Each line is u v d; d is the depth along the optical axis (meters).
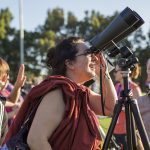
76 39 4.19
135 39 77.25
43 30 81.56
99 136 3.96
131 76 8.36
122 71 3.81
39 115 3.73
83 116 3.90
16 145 3.79
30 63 73.56
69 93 3.80
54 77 3.89
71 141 3.77
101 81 4.09
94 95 4.34
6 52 74.31
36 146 3.69
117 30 3.83
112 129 3.84
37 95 3.85
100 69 4.09
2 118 5.35
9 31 75.12
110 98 4.18
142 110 5.49
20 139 3.82
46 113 3.72
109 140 3.84
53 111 3.74
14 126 3.96
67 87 3.83
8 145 3.85
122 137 7.66
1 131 5.40
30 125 3.86
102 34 3.92
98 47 3.96
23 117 3.94
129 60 3.77
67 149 3.77
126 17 3.78
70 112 3.76
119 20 3.81
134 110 3.79
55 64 4.18
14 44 74.25
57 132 3.74
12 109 7.11
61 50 4.14
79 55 4.09
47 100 3.77
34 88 3.90
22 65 6.26
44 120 3.71
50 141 3.77
